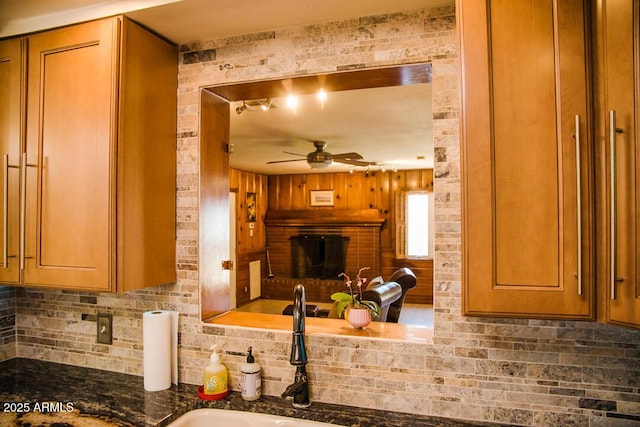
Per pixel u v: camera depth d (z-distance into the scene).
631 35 0.86
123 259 1.33
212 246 1.65
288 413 1.30
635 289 0.85
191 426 1.35
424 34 1.31
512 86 0.99
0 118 1.47
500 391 1.22
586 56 0.95
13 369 1.69
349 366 1.35
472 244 1.00
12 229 1.44
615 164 0.88
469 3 1.01
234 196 6.71
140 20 1.39
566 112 0.96
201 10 1.32
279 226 7.74
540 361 1.19
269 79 1.48
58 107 1.39
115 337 1.66
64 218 1.37
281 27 1.45
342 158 4.50
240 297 6.82
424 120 3.42
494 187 0.99
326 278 7.54
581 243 0.94
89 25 1.36
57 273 1.37
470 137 1.01
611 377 1.14
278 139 4.29
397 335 1.37
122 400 1.39
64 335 1.75
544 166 0.97
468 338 1.25
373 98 2.79
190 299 1.56
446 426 1.21
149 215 1.45
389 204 7.25
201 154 1.58
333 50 1.40
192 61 1.58
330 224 7.40
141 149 1.42
